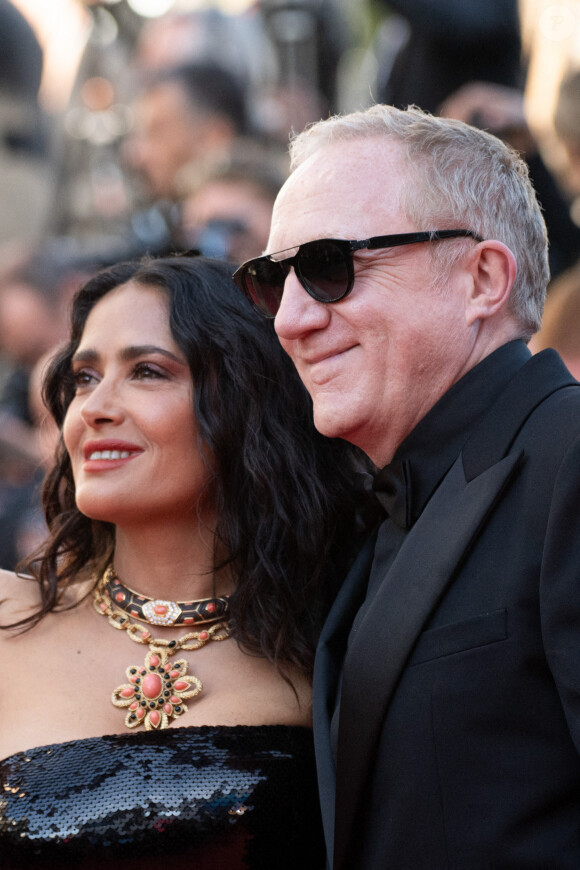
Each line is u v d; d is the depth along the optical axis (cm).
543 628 216
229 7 768
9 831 263
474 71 531
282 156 624
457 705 224
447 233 249
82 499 293
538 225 264
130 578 305
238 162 511
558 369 249
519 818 216
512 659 221
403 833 228
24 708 285
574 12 573
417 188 250
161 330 297
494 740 221
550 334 369
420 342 250
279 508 301
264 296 271
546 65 575
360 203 252
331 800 248
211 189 505
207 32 619
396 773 230
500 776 219
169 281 302
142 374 295
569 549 215
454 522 237
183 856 265
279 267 266
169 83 589
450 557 233
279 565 300
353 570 287
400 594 239
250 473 298
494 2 523
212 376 297
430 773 225
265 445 302
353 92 707
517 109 482
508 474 233
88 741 276
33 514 450
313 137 268
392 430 261
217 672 295
